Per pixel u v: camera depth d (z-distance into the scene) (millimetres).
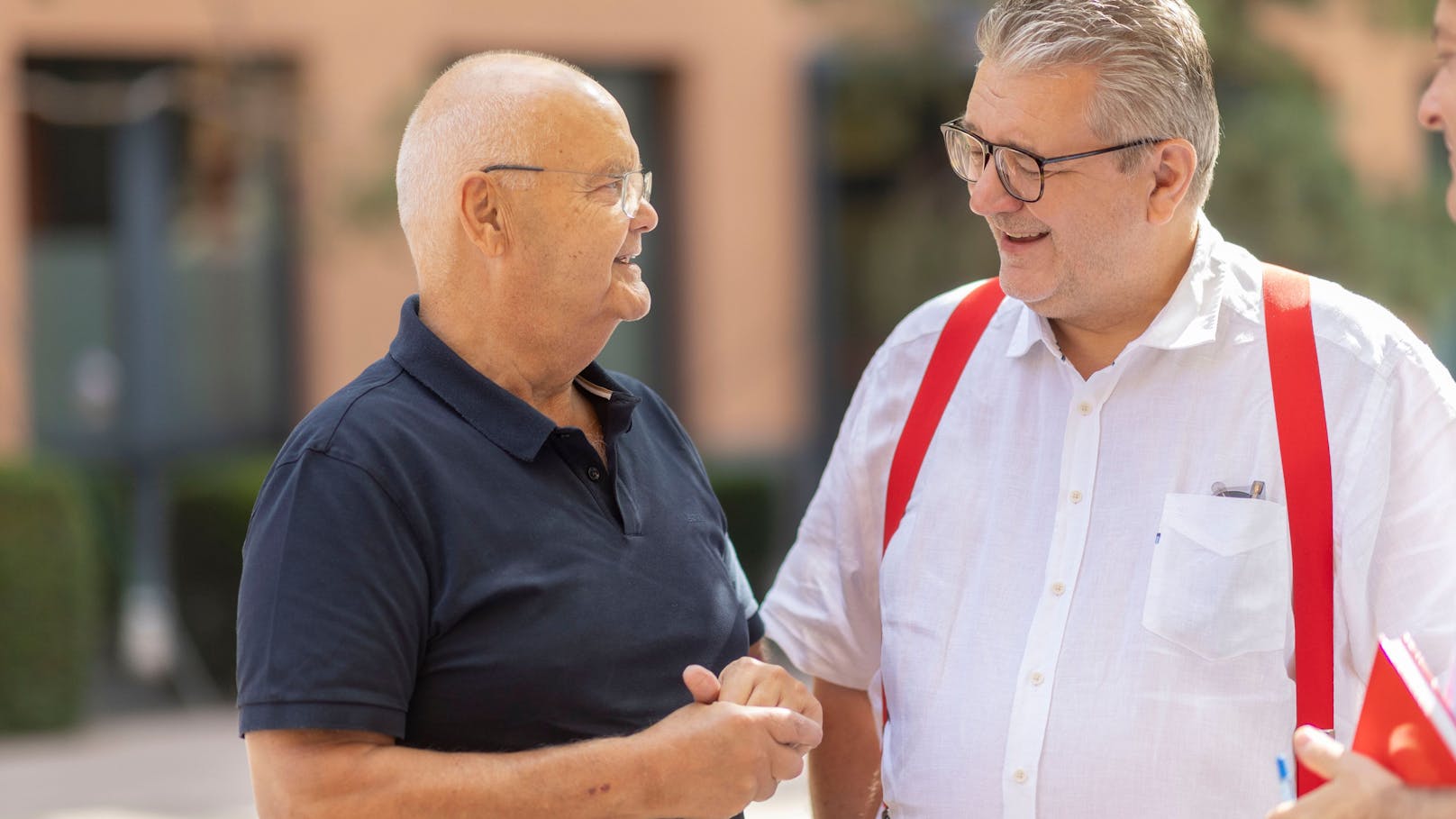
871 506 2512
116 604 8562
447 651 1999
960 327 2471
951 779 2262
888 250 8695
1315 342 2223
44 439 8719
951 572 2344
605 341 2178
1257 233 7273
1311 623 2152
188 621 7523
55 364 8734
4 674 6613
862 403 2551
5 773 6121
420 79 8523
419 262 2150
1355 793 1781
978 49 2275
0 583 6590
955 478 2379
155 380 8891
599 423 2262
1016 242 2248
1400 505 2162
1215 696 2158
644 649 2111
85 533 6816
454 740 2006
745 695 2098
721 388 9891
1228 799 2143
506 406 2086
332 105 8602
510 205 2059
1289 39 7910
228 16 8398
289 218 8906
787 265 9953
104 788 5887
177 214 8891
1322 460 2174
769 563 8773
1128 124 2154
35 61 8438
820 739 2094
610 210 2086
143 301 8859
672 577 2189
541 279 2078
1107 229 2195
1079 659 2213
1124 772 2168
